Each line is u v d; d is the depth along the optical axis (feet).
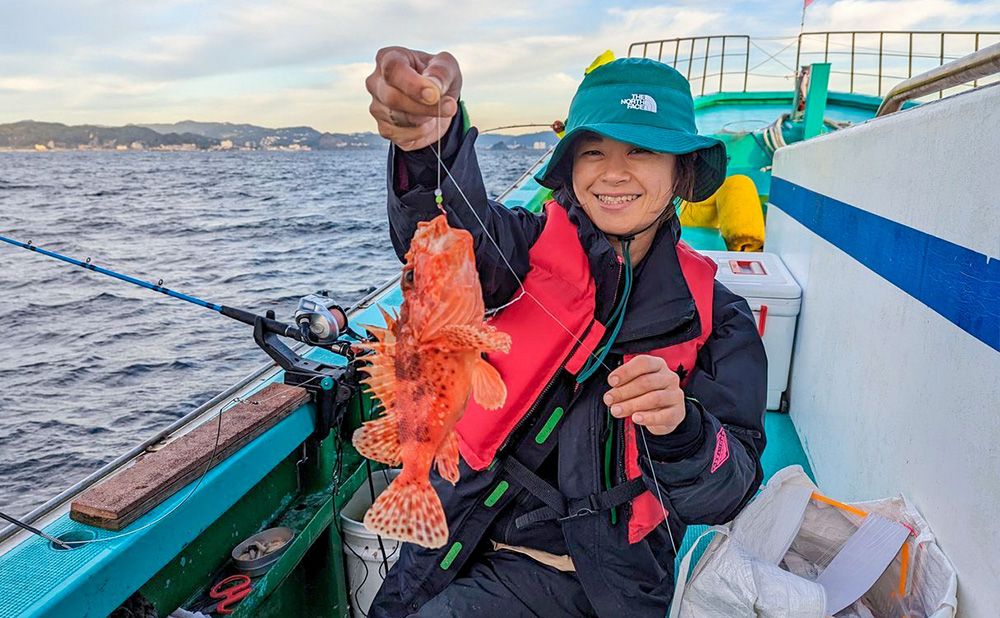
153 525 5.30
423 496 3.99
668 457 4.85
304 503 7.73
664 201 5.62
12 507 25.62
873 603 6.51
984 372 4.86
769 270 13.04
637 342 5.51
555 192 6.61
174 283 60.59
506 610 5.24
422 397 4.11
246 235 90.99
